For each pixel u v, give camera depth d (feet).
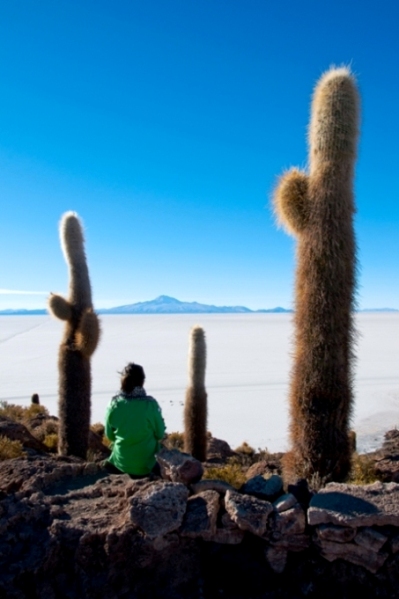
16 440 27.63
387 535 11.34
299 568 11.69
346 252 18.29
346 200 18.51
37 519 12.75
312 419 17.98
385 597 11.04
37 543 11.95
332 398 17.88
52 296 29.50
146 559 11.48
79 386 29.27
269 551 11.75
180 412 85.25
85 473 17.12
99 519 12.56
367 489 12.46
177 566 11.79
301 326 18.63
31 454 26.35
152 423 16.76
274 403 96.22
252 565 11.75
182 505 12.14
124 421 16.53
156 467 17.11
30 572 11.33
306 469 17.92
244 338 334.85
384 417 81.10
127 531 11.68
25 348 241.35
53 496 14.10
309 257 18.56
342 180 18.48
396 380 128.16
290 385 19.20
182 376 136.87
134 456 16.47
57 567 11.69
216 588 11.76
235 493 12.59
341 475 17.97
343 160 18.49
